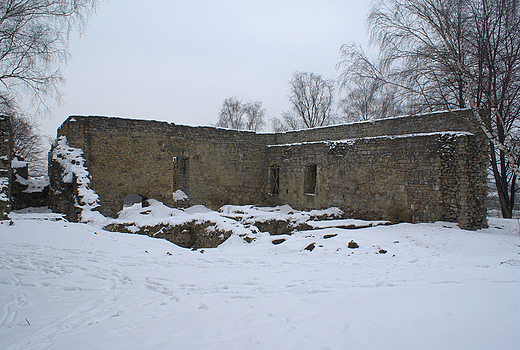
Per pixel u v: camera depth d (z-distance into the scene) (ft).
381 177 47.47
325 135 57.52
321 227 39.88
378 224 41.96
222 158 62.75
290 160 61.46
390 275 19.19
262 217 43.47
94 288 17.02
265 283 17.80
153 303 14.74
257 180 66.13
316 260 25.00
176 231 41.01
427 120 44.47
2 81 35.65
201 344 10.02
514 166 37.88
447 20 40.73
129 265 22.17
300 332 10.64
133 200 94.99
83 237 29.40
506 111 51.42
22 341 11.10
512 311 11.49
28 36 34.09
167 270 21.09
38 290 16.56
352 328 10.77
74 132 51.62
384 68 44.86
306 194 58.34
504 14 42.91
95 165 52.47
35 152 112.16
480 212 41.11
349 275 19.44
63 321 12.82
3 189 39.50
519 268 19.99
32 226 32.09
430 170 42.19
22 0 32.55
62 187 48.01
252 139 65.72
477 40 42.70
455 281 16.63
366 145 49.60
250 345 9.78
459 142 39.68
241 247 32.04
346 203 51.67
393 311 12.11
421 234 34.86
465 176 39.11
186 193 60.13
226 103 120.67
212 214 43.45
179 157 60.23
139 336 10.93
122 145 54.34
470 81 44.19
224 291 16.38
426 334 9.98
